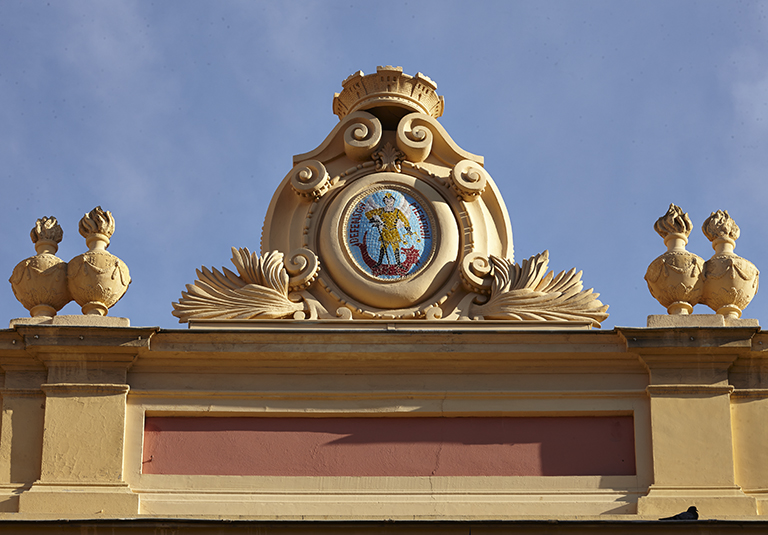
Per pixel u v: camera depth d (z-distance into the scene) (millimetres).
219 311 11641
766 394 11156
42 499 10531
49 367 11086
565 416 11148
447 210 12352
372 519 10078
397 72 12797
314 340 11227
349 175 12578
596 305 11734
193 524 10062
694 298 11594
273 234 12406
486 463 10938
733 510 10570
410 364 11250
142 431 10992
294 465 10922
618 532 10062
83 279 11430
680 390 11086
